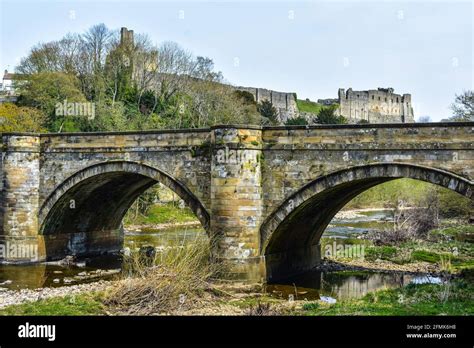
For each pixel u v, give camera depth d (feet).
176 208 258.37
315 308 86.69
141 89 277.64
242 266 104.53
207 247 103.04
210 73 313.53
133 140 122.42
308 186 102.42
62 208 140.56
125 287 89.92
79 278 120.57
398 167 94.07
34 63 279.49
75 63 277.23
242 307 89.66
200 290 95.71
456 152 89.51
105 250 158.71
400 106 474.90
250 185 105.60
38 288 109.60
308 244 130.72
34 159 138.62
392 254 145.28
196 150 113.09
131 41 291.58
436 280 112.78
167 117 262.26
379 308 83.20
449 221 210.59
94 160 129.08
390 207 284.41
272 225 106.11
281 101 391.65
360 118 440.04
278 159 105.91
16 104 247.29
